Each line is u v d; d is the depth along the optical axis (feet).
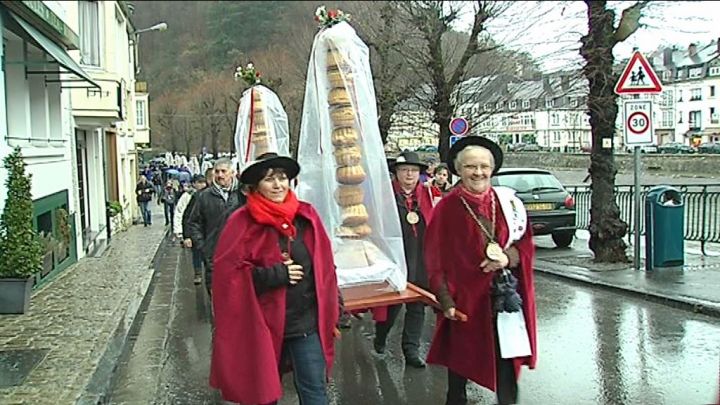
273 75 123.85
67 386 22.62
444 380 23.52
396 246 22.89
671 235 40.29
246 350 15.94
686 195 51.78
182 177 102.37
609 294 36.01
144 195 103.35
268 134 38.70
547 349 26.11
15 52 43.78
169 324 33.42
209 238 35.01
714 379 21.99
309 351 16.56
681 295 32.91
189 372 25.29
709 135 66.64
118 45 100.17
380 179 23.26
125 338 29.66
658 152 78.43
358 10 80.23
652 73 38.50
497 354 17.39
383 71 77.20
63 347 27.96
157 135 236.63
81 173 71.26
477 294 17.30
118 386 23.59
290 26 129.18
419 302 23.04
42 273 43.70
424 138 89.81
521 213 17.49
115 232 86.17
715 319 29.76
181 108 199.21
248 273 16.06
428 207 26.71
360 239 22.66
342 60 23.29
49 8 46.65
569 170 107.86
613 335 27.81
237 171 40.60
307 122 24.13
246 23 174.29
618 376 22.65
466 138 17.99
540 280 40.93
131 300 38.58
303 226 16.92
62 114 52.85
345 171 22.79
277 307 16.24
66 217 50.08
